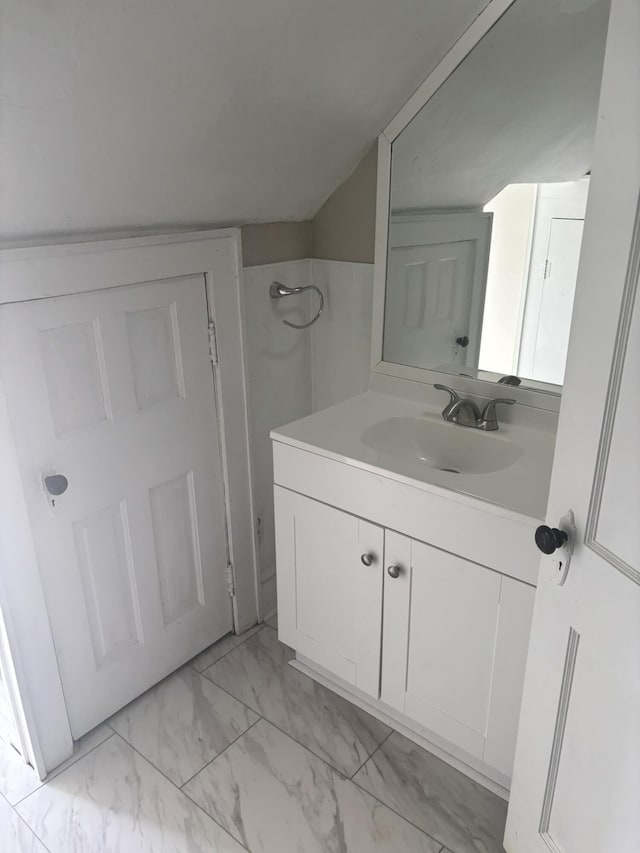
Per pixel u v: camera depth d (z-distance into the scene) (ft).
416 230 5.89
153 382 5.76
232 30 3.92
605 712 3.52
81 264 4.93
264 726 6.04
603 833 3.64
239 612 7.18
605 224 3.12
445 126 5.41
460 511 4.65
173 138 4.58
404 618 5.32
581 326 3.37
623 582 3.27
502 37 4.88
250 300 6.49
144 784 5.49
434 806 5.26
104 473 5.51
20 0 3.08
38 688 5.36
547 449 5.28
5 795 5.41
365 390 6.96
